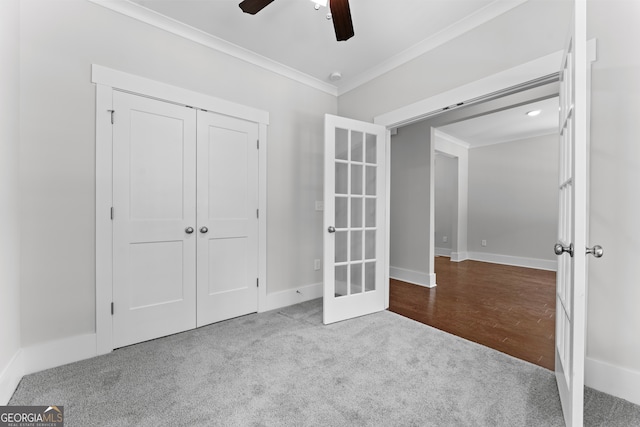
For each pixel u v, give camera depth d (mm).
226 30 2354
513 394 1573
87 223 1932
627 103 1528
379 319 2668
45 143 1783
